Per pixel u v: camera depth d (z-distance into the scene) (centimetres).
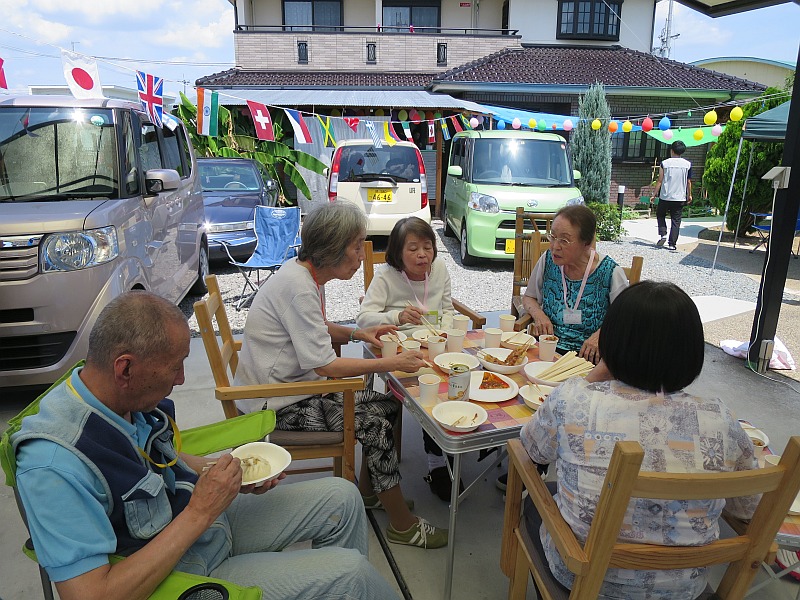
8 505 283
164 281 488
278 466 178
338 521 188
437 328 297
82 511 124
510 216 762
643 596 146
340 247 229
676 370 137
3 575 236
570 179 840
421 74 1573
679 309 135
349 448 239
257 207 661
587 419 144
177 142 587
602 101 1263
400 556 247
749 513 155
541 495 164
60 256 342
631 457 119
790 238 423
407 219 297
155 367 133
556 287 318
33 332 342
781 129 714
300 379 245
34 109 423
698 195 1577
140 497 136
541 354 258
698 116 1487
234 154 1062
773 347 445
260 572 156
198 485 140
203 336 225
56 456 123
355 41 1539
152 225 459
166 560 129
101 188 413
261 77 1497
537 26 1648
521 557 188
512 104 1423
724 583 153
